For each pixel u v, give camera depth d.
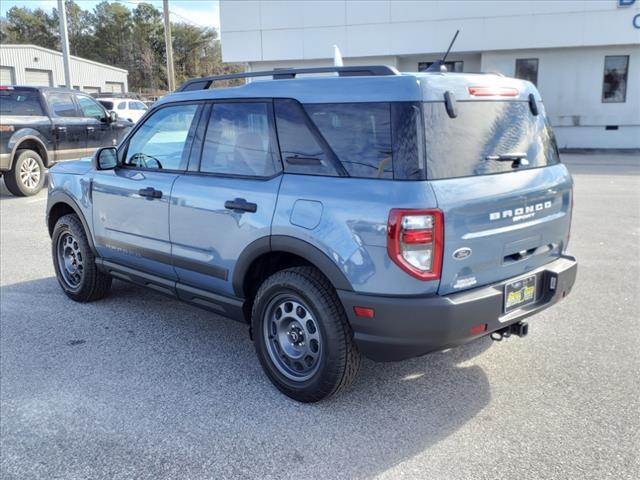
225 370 4.18
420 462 3.07
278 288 3.64
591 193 11.35
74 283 5.64
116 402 3.73
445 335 3.16
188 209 4.14
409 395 3.77
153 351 4.50
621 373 4.01
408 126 3.13
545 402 3.65
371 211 3.14
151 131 4.62
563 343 4.52
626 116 19.89
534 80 20.17
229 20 21.30
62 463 3.12
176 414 3.59
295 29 20.86
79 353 4.47
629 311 5.16
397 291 3.13
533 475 2.95
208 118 4.14
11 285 6.17
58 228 5.58
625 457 3.07
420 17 19.84
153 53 80.56
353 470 3.02
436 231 3.07
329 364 3.46
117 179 4.80
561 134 20.47
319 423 3.46
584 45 18.98
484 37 19.55
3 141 11.20
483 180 3.30
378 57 20.80
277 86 3.73
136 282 4.92
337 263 3.27
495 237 3.36
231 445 3.26
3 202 11.26
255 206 3.67
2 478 3.00
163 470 3.05
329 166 3.40
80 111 13.16
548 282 3.73
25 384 3.98
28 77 41.97
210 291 4.23
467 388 3.85
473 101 3.40
